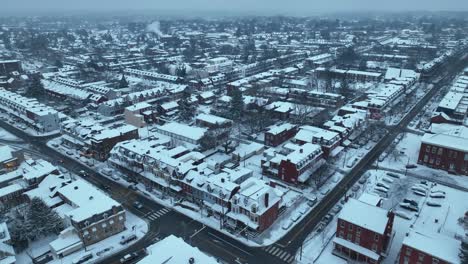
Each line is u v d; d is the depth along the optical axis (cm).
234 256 8988
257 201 9706
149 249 8481
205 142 14812
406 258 8112
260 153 15025
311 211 10906
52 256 8938
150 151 12731
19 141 16312
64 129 16012
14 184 11494
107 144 14250
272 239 9638
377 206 9662
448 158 13188
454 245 7950
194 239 9631
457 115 17638
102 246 9350
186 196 11488
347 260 8769
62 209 10212
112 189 12119
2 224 9225
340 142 14825
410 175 13025
